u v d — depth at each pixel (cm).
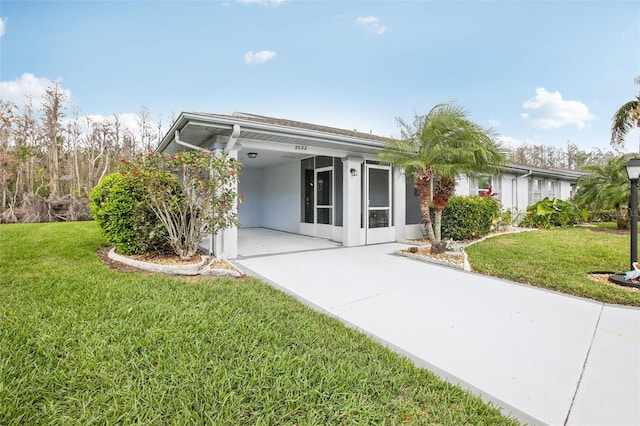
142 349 272
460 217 958
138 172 568
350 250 849
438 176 715
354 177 906
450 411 216
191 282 489
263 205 1488
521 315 397
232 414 203
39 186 2444
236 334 309
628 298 450
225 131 661
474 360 289
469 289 505
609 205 1214
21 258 613
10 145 2317
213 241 738
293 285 518
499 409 222
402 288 508
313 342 307
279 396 220
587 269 608
